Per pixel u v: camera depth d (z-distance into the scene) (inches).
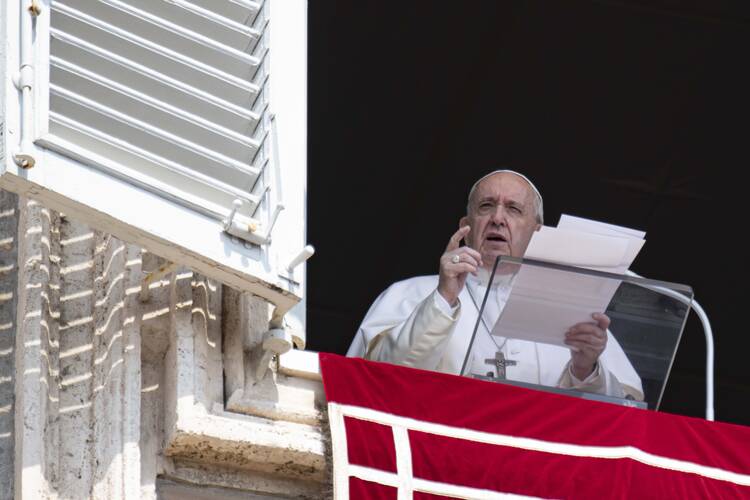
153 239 701.3
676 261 1316.4
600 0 1182.9
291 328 768.3
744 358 1341.0
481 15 1194.6
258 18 775.1
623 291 791.7
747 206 1275.8
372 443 726.5
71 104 703.1
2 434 722.8
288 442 741.3
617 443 762.8
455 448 737.6
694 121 1240.2
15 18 697.0
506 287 791.7
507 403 756.6
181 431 721.0
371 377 744.3
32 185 678.5
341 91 1234.0
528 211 955.3
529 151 1264.8
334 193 1284.4
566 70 1221.7
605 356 808.9
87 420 719.1
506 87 1230.3
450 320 834.8
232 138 733.9
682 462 768.9
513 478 738.2
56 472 701.3
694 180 1270.9
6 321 756.6
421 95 1234.0
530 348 807.1
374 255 1309.1
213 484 738.8
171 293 764.0
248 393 750.5
